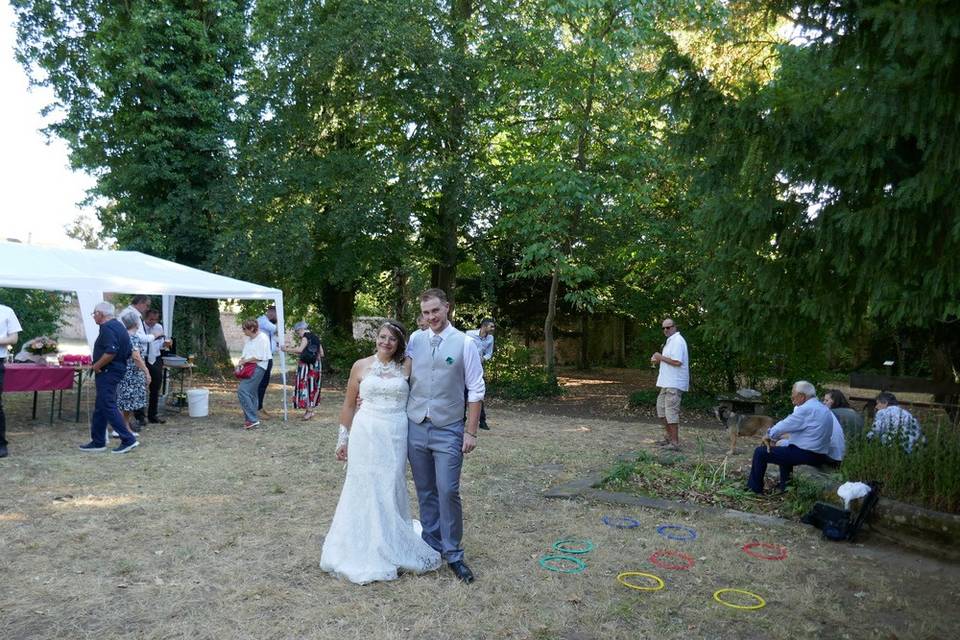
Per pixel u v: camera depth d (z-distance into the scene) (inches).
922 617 158.2
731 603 164.1
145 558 185.8
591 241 623.5
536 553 197.6
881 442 245.8
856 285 169.3
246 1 727.1
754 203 181.3
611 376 909.8
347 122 698.8
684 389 371.6
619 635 146.6
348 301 817.5
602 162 589.9
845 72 151.6
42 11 676.7
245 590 165.5
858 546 210.7
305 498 251.0
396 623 149.9
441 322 180.2
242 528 213.3
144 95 658.8
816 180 170.9
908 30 116.9
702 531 221.9
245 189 646.5
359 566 173.5
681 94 188.7
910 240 146.3
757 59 269.6
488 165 669.3
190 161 673.0
